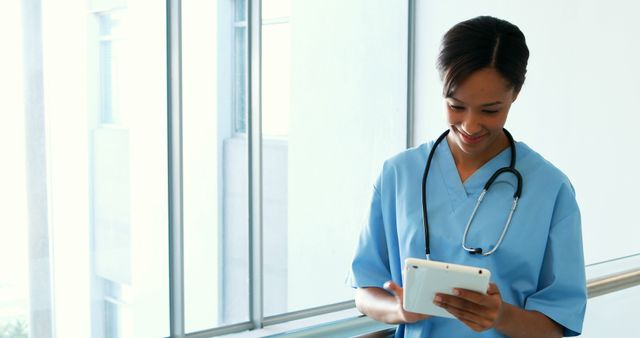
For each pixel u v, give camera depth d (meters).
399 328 1.11
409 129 4.33
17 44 4.14
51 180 4.40
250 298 4.06
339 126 4.94
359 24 4.71
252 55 3.86
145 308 4.88
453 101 0.96
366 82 4.73
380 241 1.16
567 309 1.03
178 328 3.71
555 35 3.28
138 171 4.69
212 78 5.06
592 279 1.28
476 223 1.07
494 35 0.94
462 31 0.95
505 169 1.08
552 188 1.06
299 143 5.18
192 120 5.14
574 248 1.05
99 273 4.71
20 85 4.19
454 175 1.11
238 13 5.00
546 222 1.05
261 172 3.95
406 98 4.37
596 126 3.14
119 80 4.51
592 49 3.13
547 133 3.36
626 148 3.03
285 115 5.13
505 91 0.94
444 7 3.99
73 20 4.31
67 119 4.38
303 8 5.02
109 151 4.57
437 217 1.09
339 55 4.88
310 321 4.23
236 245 5.32
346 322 1.04
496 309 0.89
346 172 5.01
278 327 4.09
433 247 1.08
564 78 3.26
